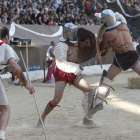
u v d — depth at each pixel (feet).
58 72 17.87
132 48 18.39
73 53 18.06
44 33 53.26
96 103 17.94
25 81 13.48
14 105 26.68
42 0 66.90
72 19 63.05
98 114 21.84
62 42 17.84
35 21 56.39
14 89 38.09
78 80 17.81
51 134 16.85
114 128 17.74
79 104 26.09
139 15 66.90
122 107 24.11
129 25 67.82
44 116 18.90
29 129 18.26
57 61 17.53
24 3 61.11
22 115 22.38
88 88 17.81
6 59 13.33
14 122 20.24
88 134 16.52
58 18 61.26
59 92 17.95
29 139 15.81
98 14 18.71
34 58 47.78
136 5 77.20
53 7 61.52
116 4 68.13
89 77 51.85
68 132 17.19
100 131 17.13
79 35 18.07
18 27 50.47
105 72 18.83
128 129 17.37
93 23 67.72
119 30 18.35
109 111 22.75
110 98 28.48
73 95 31.32
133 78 34.53
